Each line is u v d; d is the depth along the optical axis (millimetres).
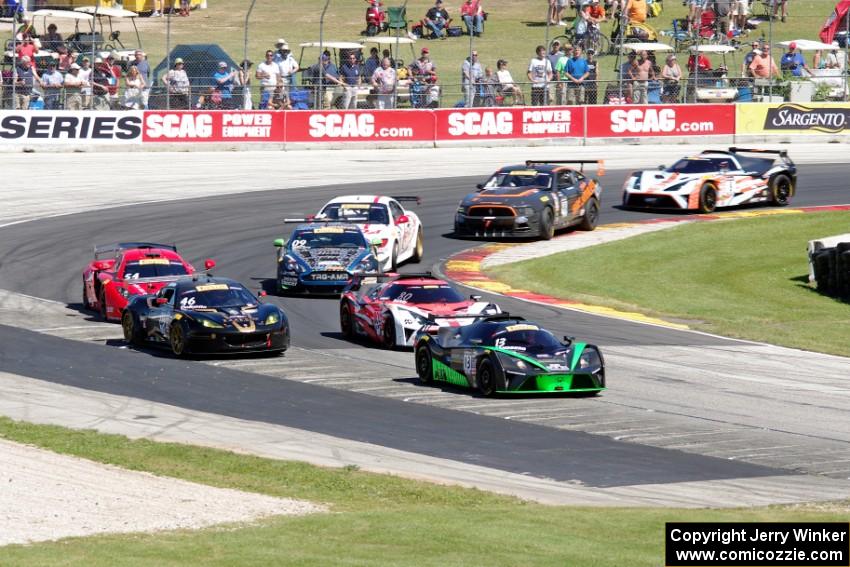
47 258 114562
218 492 46938
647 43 191250
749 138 182750
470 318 78688
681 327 92438
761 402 67562
